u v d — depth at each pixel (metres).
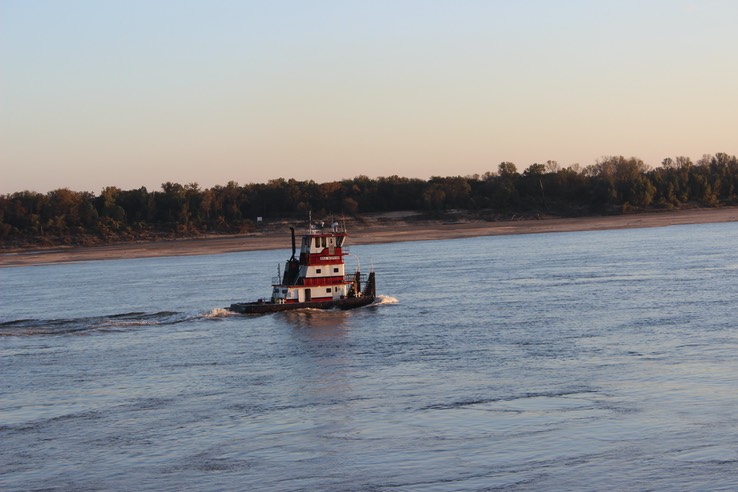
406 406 52.84
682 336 70.44
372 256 182.75
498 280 119.62
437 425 48.75
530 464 42.25
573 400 52.50
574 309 87.75
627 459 42.38
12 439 49.22
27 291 134.62
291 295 92.69
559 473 40.97
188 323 87.81
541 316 84.12
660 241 190.50
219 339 78.44
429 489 39.81
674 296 94.06
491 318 84.06
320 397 55.94
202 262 189.50
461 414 50.62
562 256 160.00
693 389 53.75
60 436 49.50
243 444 46.91
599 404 51.41
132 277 155.00
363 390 57.22
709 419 47.75
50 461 45.31
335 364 65.69
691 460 41.91
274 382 60.53
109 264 196.88
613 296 96.44
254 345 74.81
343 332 79.38
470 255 173.75
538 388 55.66
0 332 85.69
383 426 49.03
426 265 151.62
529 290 106.12
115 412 54.19
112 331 85.06
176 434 49.09
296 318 88.19
